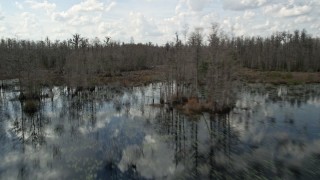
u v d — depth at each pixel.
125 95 84.94
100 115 59.09
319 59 139.25
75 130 47.56
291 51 149.12
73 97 83.06
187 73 73.56
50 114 60.72
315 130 44.31
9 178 29.20
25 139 42.91
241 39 182.12
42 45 169.25
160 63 127.00
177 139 42.06
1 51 126.00
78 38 149.50
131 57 154.12
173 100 69.88
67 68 95.25
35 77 80.75
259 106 63.75
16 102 74.69
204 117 55.88
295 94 77.81
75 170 31.02
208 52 68.19
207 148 37.91
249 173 29.73
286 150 36.09
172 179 28.75
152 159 34.28
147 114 59.62
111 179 28.73
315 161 32.38
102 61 136.50
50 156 35.41
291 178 28.34
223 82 61.00
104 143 40.44
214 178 28.88
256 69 141.50
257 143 39.12
